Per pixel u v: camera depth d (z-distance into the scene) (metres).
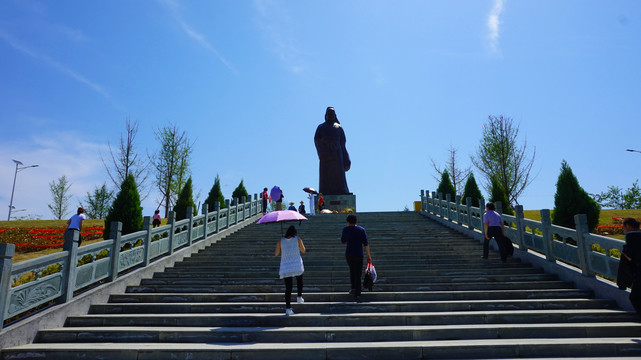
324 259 11.29
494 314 6.67
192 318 6.75
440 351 5.45
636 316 6.58
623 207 52.78
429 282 9.28
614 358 5.15
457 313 6.78
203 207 14.19
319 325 6.63
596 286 7.79
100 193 39.59
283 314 6.99
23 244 16.59
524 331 6.09
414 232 15.27
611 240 7.44
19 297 5.95
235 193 26.52
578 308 7.31
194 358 5.46
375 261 10.86
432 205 19.62
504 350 5.43
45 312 6.39
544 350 5.43
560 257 9.20
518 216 11.10
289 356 5.43
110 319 6.80
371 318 6.63
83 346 5.73
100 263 8.07
